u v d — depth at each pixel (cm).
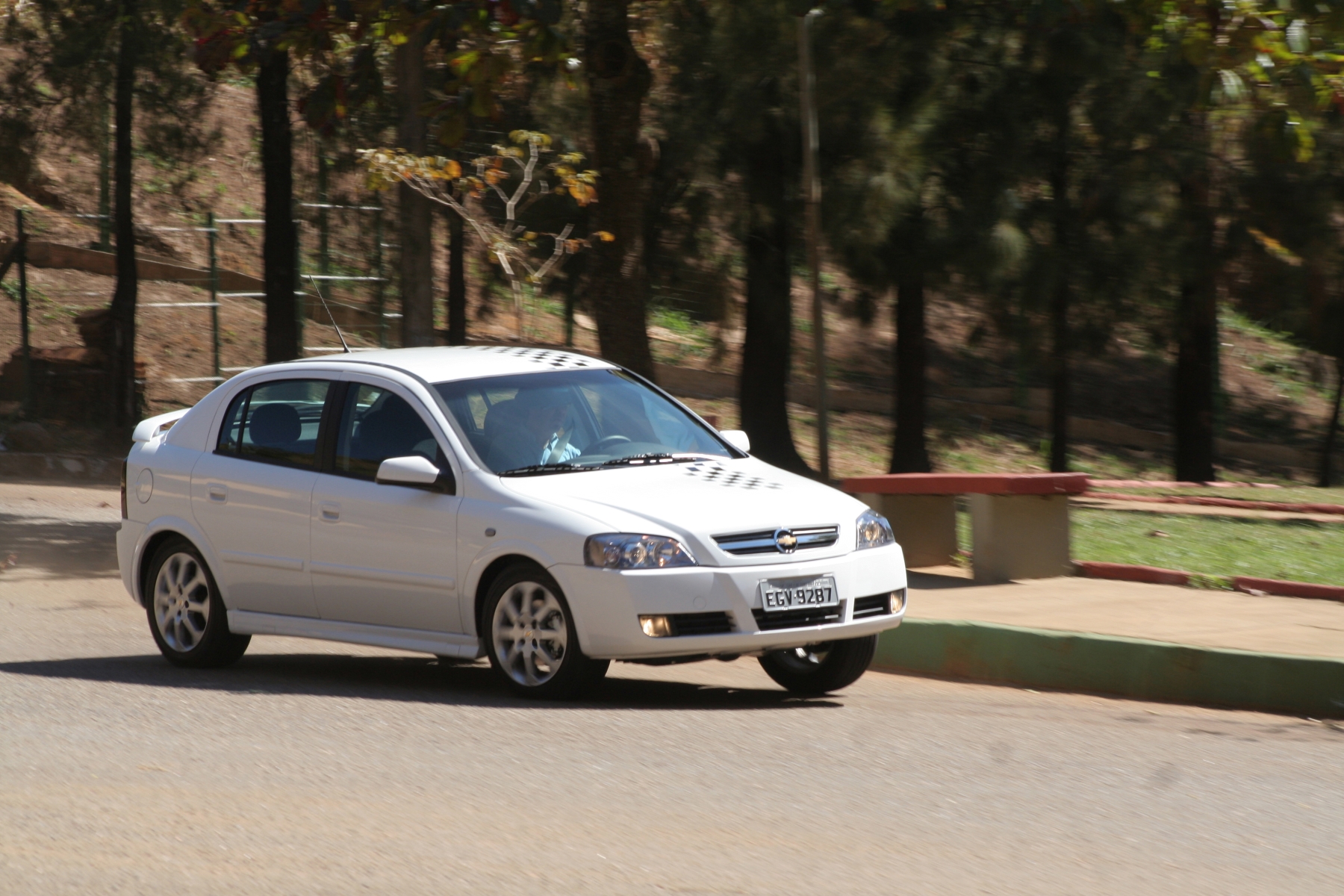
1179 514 5688
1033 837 1761
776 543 2533
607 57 4656
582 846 1689
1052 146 7138
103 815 1819
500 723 2398
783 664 2814
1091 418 12419
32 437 7650
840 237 6525
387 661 3203
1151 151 7025
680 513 2528
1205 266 7462
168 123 7938
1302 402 14350
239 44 4509
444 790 1953
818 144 6588
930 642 3094
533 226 7038
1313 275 7694
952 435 10088
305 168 8369
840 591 2569
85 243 10931
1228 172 7519
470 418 2762
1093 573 3969
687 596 2452
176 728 2364
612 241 4734
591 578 2472
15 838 1720
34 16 7462
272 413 2986
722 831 1761
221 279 10625
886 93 6494
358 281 9606
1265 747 2333
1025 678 2964
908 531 4253
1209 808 1922
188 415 3120
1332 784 2073
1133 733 2423
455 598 2656
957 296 7181
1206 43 4069
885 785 2014
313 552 2830
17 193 11300
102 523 5709
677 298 7450
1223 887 1580
